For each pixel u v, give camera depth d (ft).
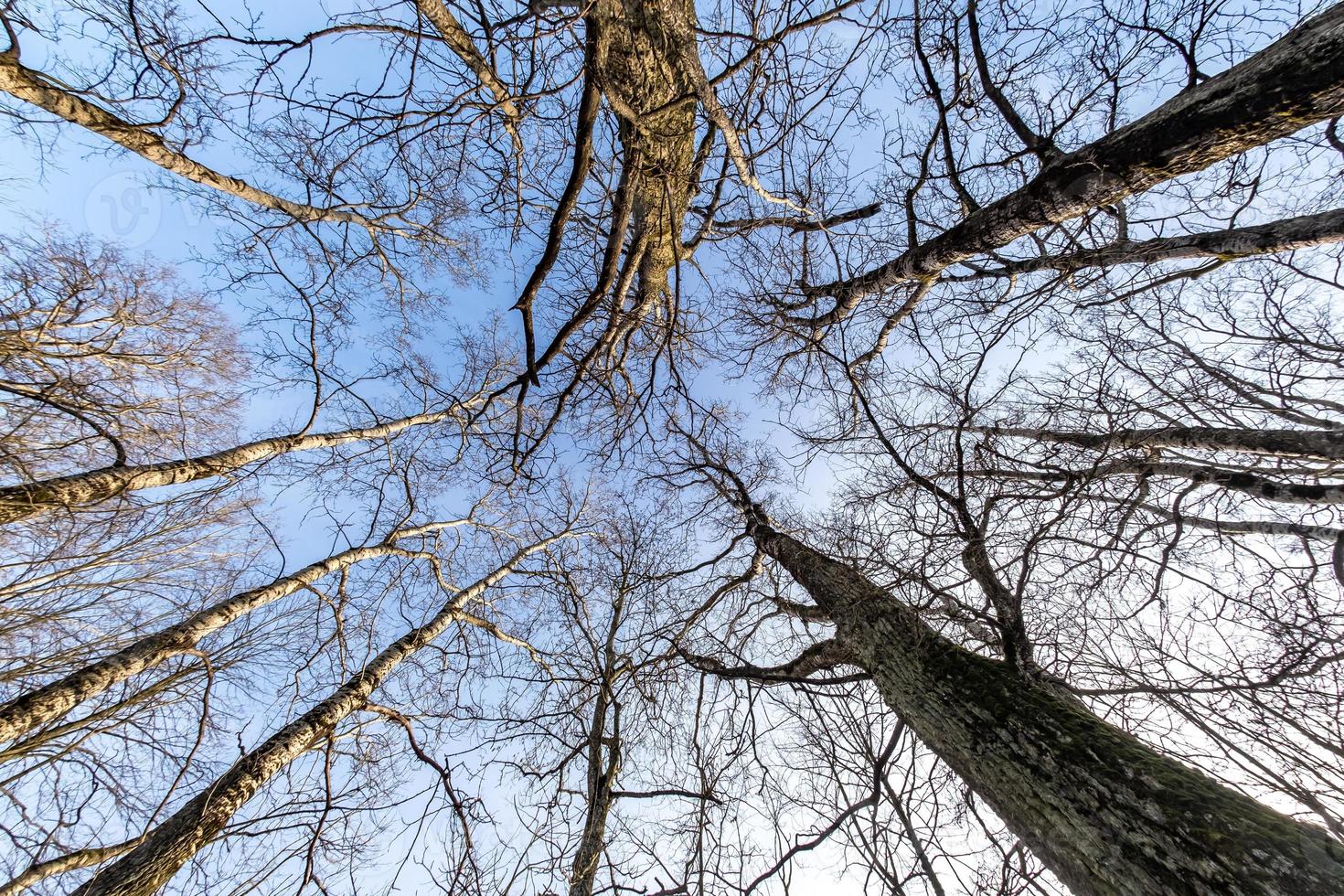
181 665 17.06
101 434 13.29
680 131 10.40
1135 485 13.46
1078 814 6.53
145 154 12.39
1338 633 10.53
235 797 11.00
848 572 13.14
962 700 8.57
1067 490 11.02
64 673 16.67
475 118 10.35
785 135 11.03
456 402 20.94
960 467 10.39
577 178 7.83
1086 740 6.97
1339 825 7.55
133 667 12.16
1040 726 7.45
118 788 16.43
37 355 15.44
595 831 15.48
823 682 13.88
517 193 12.18
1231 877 5.06
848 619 11.80
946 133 13.07
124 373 20.62
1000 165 13.01
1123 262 12.13
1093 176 9.58
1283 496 12.97
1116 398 12.50
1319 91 6.87
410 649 17.04
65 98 10.31
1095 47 12.30
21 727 10.37
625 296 13.42
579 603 22.93
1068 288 12.91
